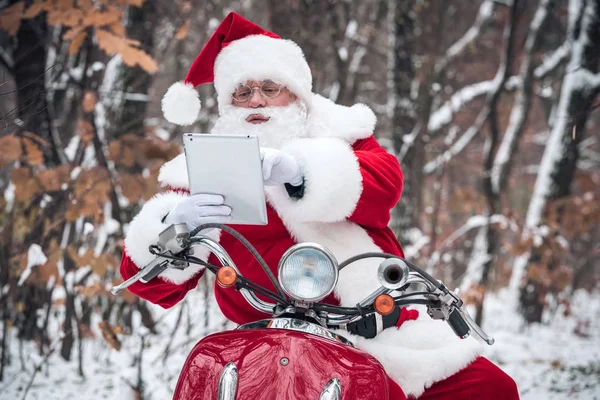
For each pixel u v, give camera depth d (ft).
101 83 21.54
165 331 21.21
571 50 35.55
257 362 6.35
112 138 19.99
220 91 9.28
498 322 34.42
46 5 16.52
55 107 24.14
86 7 16.38
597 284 55.98
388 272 6.48
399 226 28.89
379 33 45.96
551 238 29.76
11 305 18.86
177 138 24.38
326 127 9.05
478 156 57.82
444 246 31.37
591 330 34.12
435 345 8.16
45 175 16.88
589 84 34.63
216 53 9.72
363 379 6.46
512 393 8.21
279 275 6.54
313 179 7.37
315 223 8.34
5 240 17.60
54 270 16.22
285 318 6.86
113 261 16.28
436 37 40.34
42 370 17.95
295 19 24.79
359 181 7.58
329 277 6.48
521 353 26.13
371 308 6.88
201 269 8.66
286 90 9.11
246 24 9.52
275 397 6.16
